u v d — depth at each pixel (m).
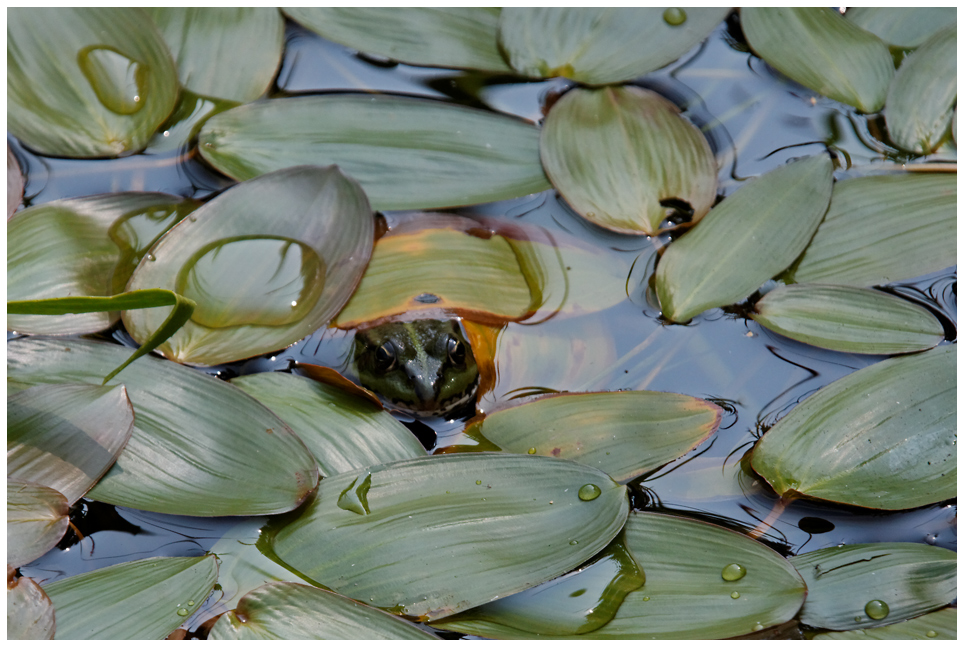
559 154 1.02
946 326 1.00
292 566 0.97
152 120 1.02
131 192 1.01
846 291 1.00
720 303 1.00
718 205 1.02
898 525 0.98
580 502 0.97
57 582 0.96
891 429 0.98
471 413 1.00
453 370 1.00
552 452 0.98
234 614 0.96
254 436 0.98
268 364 1.00
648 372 1.00
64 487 0.97
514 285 1.01
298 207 1.01
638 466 0.98
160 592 0.96
